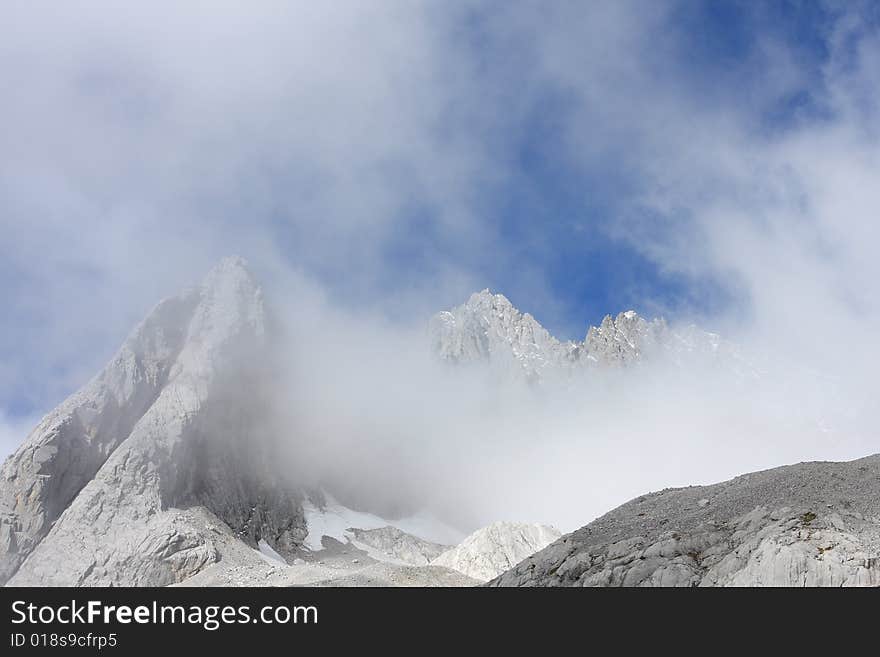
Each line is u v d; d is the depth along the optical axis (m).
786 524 63.97
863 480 71.06
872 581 55.25
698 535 69.31
